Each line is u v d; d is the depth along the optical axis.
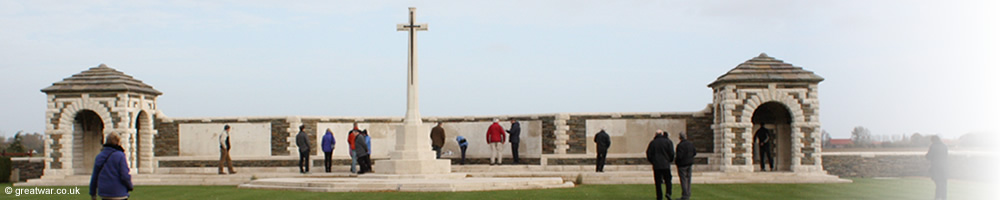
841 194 21.67
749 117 30.62
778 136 33.19
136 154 33.50
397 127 26.59
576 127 33.56
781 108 33.12
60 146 32.47
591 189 22.91
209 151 34.69
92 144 34.28
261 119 34.59
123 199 13.88
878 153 31.78
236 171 33.12
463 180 24.05
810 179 27.48
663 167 18.88
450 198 19.77
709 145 32.94
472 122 35.41
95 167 13.83
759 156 32.84
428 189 21.98
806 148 30.66
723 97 31.19
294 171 32.94
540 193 21.25
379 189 22.14
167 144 34.88
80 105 32.38
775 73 30.84
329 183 22.81
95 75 33.06
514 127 32.78
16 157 34.59
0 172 32.50
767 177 27.97
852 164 31.61
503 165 32.56
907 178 30.44
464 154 33.47
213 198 20.66
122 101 32.22
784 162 33.06
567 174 27.78
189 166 34.12
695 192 22.27
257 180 25.45
